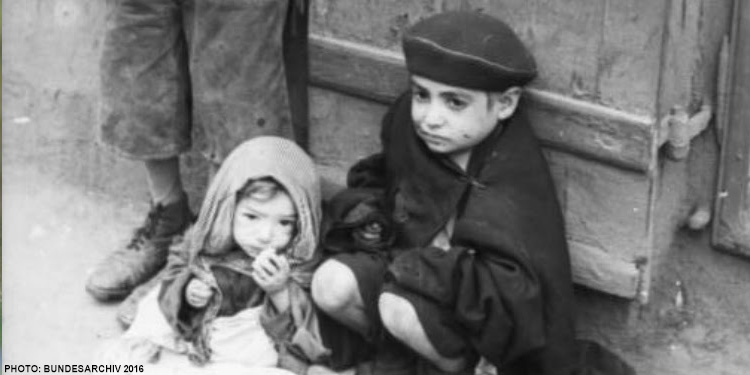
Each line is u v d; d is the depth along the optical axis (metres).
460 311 5.03
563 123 5.25
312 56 5.63
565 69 5.21
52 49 6.34
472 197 5.17
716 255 5.55
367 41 5.54
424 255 5.09
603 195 5.28
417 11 5.42
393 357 5.25
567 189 5.34
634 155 5.16
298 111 5.80
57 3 6.30
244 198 5.28
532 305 5.05
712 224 5.52
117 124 5.61
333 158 5.75
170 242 5.82
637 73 5.11
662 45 5.05
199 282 5.34
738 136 5.37
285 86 5.51
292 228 5.31
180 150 5.66
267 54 5.41
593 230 5.34
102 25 6.21
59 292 5.81
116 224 6.12
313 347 5.29
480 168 5.20
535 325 5.07
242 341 5.34
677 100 5.28
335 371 5.34
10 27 6.44
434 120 5.12
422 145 5.27
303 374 5.32
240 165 5.27
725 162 5.41
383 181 5.45
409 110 5.33
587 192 5.31
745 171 5.39
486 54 5.05
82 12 6.25
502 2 5.27
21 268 5.92
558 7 5.18
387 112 5.46
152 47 5.51
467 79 5.05
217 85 5.44
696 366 5.52
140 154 5.62
